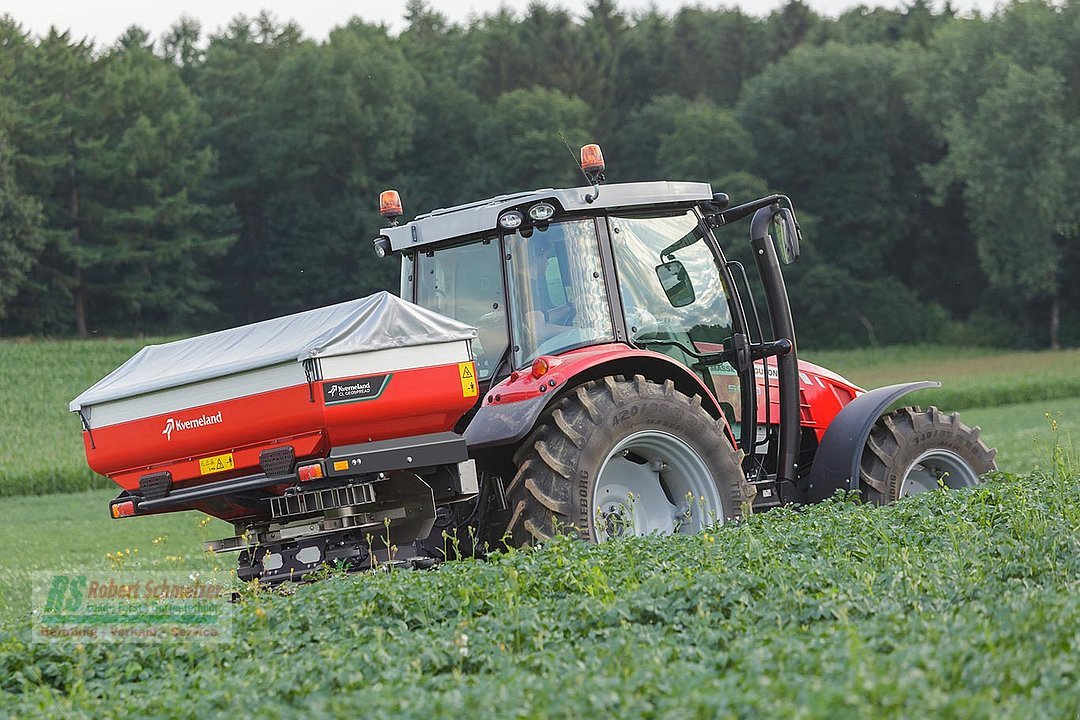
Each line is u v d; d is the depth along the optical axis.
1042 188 177.00
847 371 160.88
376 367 18.02
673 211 22.70
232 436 18.38
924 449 24.64
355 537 18.97
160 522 42.66
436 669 12.27
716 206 23.47
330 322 18.44
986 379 104.50
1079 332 193.25
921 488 25.38
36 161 187.88
